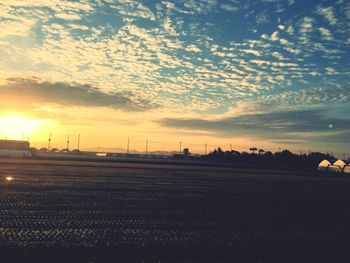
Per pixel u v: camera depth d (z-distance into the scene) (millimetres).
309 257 11602
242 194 27484
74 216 16094
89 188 26328
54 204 18859
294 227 16359
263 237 14055
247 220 17391
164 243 12367
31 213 16203
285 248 12562
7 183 26719
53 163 57031
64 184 27953
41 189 24375
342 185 42875
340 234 15320
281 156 135000
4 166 43906
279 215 19234
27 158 74500
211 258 10969
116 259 10414
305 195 29219
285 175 58469
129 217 16594
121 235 13195
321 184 42500
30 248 11016
